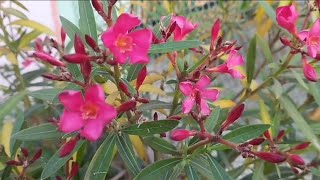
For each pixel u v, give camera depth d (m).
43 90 0.21
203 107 0.19
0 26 0.28
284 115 0.28
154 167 0.19
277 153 0.19
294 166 0.21
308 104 0.28
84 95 0.17
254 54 0.25
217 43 0.20
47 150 0.24
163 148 0.20
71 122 0.16
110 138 0.19
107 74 0.19
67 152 0.17
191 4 0.37
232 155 0.28
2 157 0.22
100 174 0.18
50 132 0.19
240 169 0.25
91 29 0.20
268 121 0.24
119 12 0.28
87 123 0.16
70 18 0.37
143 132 0.19
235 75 0.20
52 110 0.27
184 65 0.21
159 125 0.19
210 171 0.19
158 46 0.19
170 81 0.21
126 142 0.19
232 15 0.37
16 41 0.28
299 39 0.21
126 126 0.19
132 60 0.16
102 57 0.17
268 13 0.27
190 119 0.21
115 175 0.26
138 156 0.25
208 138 0.18
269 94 0.27
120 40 0.16
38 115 0.27
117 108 0.17
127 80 0.20
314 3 0.23
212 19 0.37
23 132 0.19
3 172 0.22
